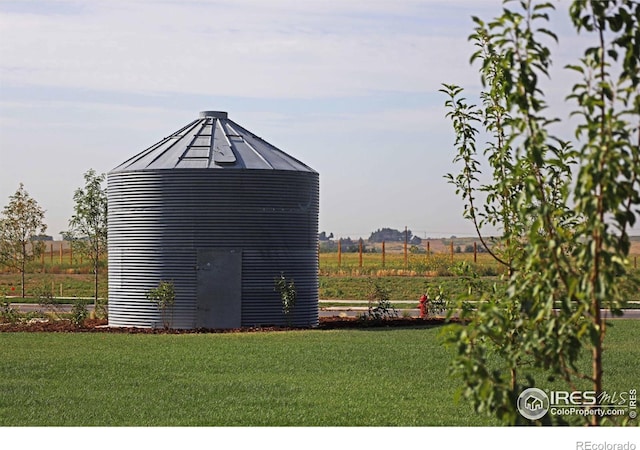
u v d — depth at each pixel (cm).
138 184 3291
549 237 879
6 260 5534
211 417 1552
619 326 3184
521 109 811
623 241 755
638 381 1903
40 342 2739
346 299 5519
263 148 3469
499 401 798
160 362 2272
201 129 3500
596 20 781
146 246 3275
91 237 4056
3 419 1541
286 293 3259
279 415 1569
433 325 3322
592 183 747
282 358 2345
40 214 5550
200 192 3228
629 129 760
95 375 2052
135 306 3294
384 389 1858
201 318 3219
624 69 773
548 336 830
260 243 3262
